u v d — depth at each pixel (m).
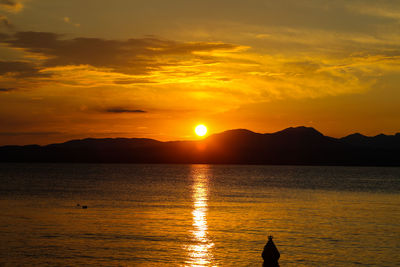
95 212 46.53
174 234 33.34
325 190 87.31
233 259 26.19
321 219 42.25
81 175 157.50
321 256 27.11
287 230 35.66
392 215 45.97
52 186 93.88
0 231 33.91
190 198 65.56
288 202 60.25
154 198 65.12
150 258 26.11
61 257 26.12
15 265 24.44
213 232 34.34
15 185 96.44
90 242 30.16
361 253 27.81
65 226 36.59
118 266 24.47
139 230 34.91
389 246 29.81
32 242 29.98
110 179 130.25
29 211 46.94
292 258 26.61
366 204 58.47
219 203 57.75
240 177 152.50
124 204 55.62
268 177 154.38
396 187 99.50
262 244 30.17
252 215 44.91
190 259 26.02
